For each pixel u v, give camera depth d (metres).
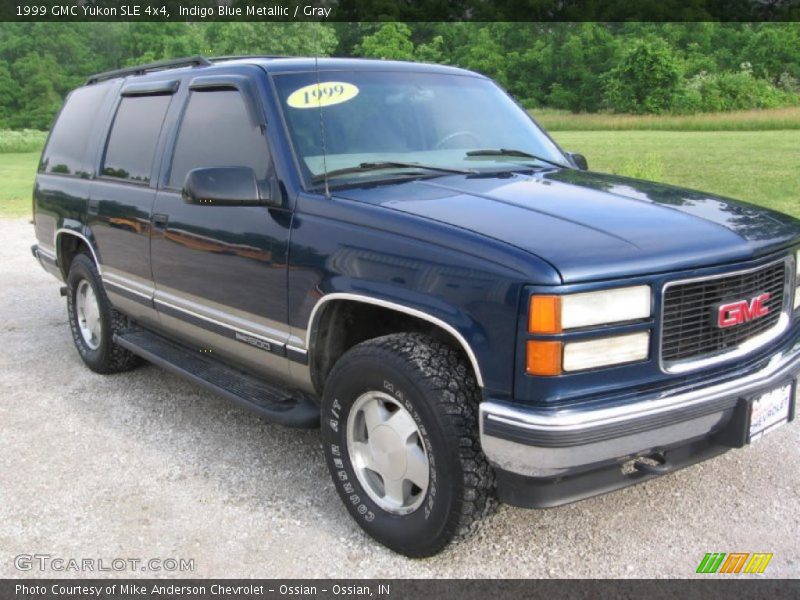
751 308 3.11
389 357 3.10
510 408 2.77
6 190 20.56
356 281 3.22
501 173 3.88
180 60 4.80
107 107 5.41
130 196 4.74
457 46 59.44
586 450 2.74
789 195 14.19
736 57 55.59
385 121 4.03
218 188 3.52
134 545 3.41
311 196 3.52
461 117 4.33
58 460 4.25
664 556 3.25
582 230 2.97
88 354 5.66
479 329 2.82
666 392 2.88
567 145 29.14
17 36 56.81
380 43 50.31
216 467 4.14
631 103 50.56
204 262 4.07
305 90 3.94
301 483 3.95
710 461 4.06
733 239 3.09
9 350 6.32
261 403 3.84
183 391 5.28
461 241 2.92
